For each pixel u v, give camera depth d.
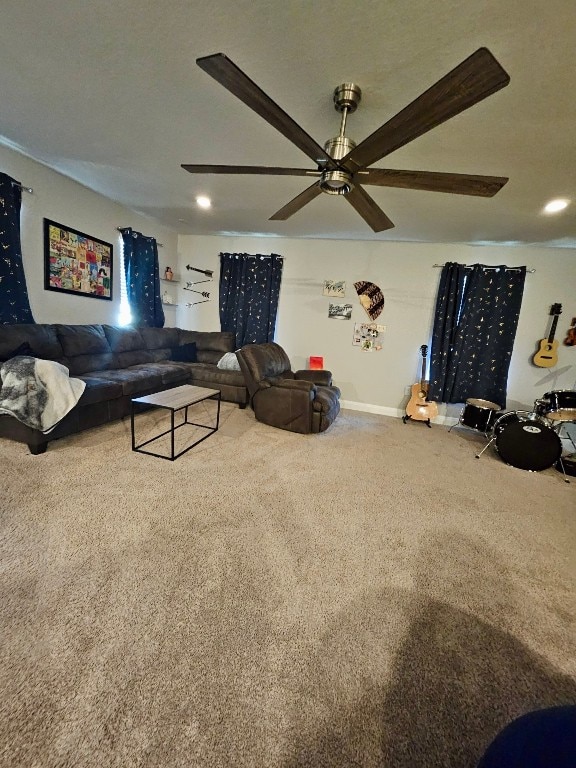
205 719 0.94
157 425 3.23
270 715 0.97
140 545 1.60
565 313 3.87
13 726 0.89
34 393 2.32
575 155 1.96
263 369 3.62
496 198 2.62
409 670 1.13
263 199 3.20
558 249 3.83
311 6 1.18
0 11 1.32
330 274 4.65
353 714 0.99
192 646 1.14
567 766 0.57
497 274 3.96
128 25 1.34
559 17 1.13
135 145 2.36
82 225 3.45
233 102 1.77
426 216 3.17
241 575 1.47
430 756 0.91
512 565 1.70
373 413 4.65
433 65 1.40
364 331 4.62
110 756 0.85
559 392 3.34
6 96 1.89
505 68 1.37
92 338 3.40
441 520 2.07
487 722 0.99
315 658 1.14
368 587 1.47
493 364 4.09
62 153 2.62
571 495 2.57
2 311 2.74
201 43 1.40
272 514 1.97
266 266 4.76
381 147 1.32
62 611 1.23
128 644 1.13
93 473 2.23
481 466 3.01
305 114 1.78
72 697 0.96
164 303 4.96
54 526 1.68
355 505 2.16
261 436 3.22
